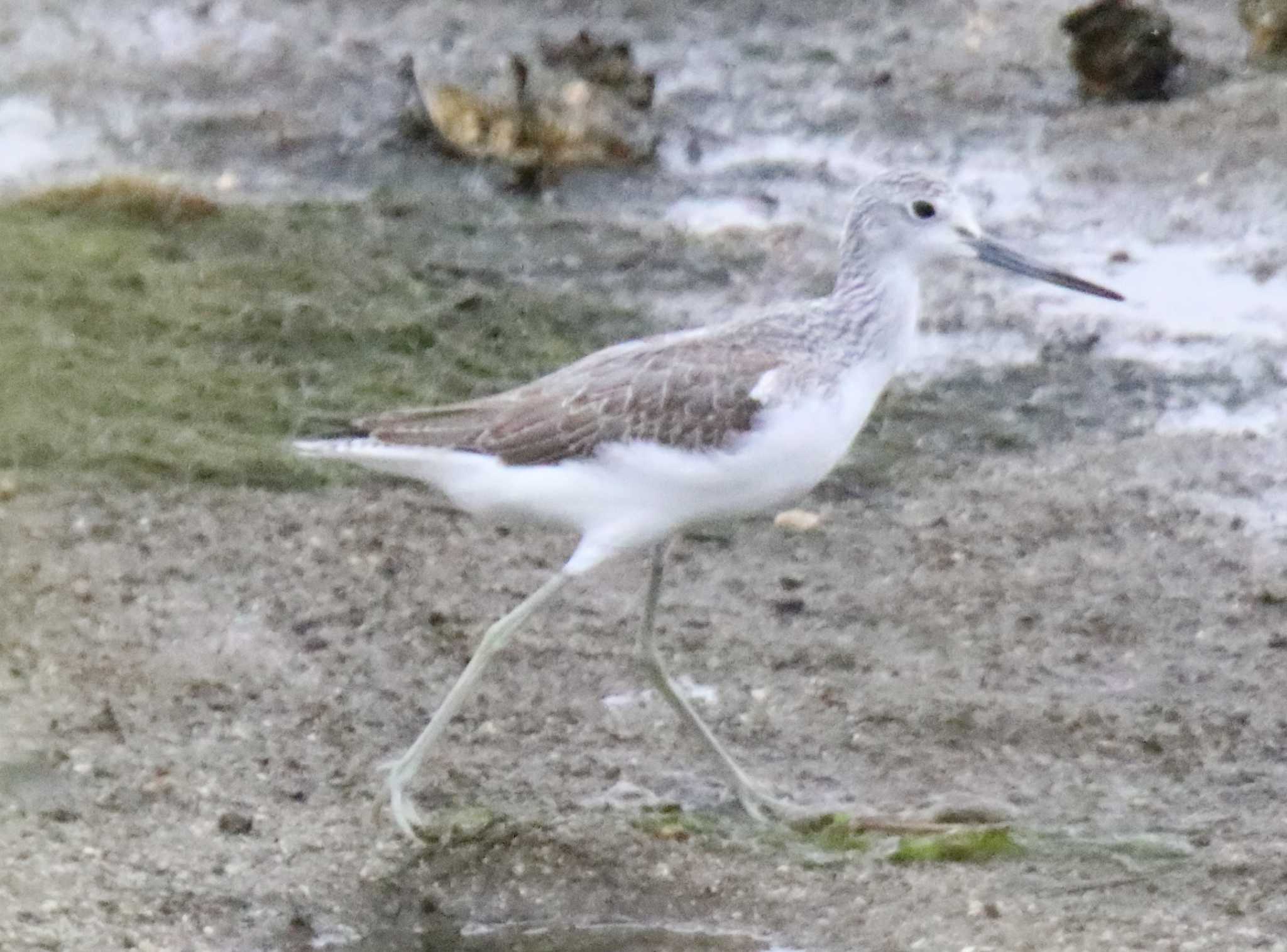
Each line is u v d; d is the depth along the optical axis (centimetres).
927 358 1616
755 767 1111
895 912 981
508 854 1019
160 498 1366
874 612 1284
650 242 1789
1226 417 1534
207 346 1566
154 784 1061
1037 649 1242
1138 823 1059
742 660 1222
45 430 1438
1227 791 1091
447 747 1117
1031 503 1420
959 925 969
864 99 2084
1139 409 1548
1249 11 2114
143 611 1230
